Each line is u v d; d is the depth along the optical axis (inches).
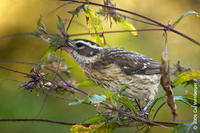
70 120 475.5
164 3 633.6
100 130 316.5
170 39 574.2
